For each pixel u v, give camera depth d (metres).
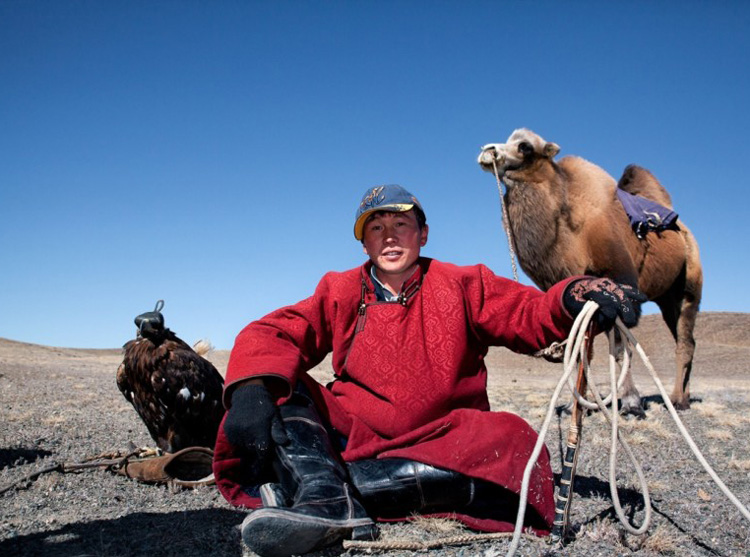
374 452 1.90
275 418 1.74
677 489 2.56
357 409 1.96
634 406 4.48
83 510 2.17
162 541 1.83
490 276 1.98
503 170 4.27
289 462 1.73
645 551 1.79
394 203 1.91
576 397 1.71
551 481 1.88
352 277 2.03
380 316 1.95
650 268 4.80
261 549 1.58
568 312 1.72
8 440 3.51
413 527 1.87
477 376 1.99
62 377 9.82
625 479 2.69
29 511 2.16
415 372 1.91
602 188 4.46
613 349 1.71
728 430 4.17
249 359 1.82
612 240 4.30
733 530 2.02
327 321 2.03
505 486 1.80
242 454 1.98
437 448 1.84
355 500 1.72
